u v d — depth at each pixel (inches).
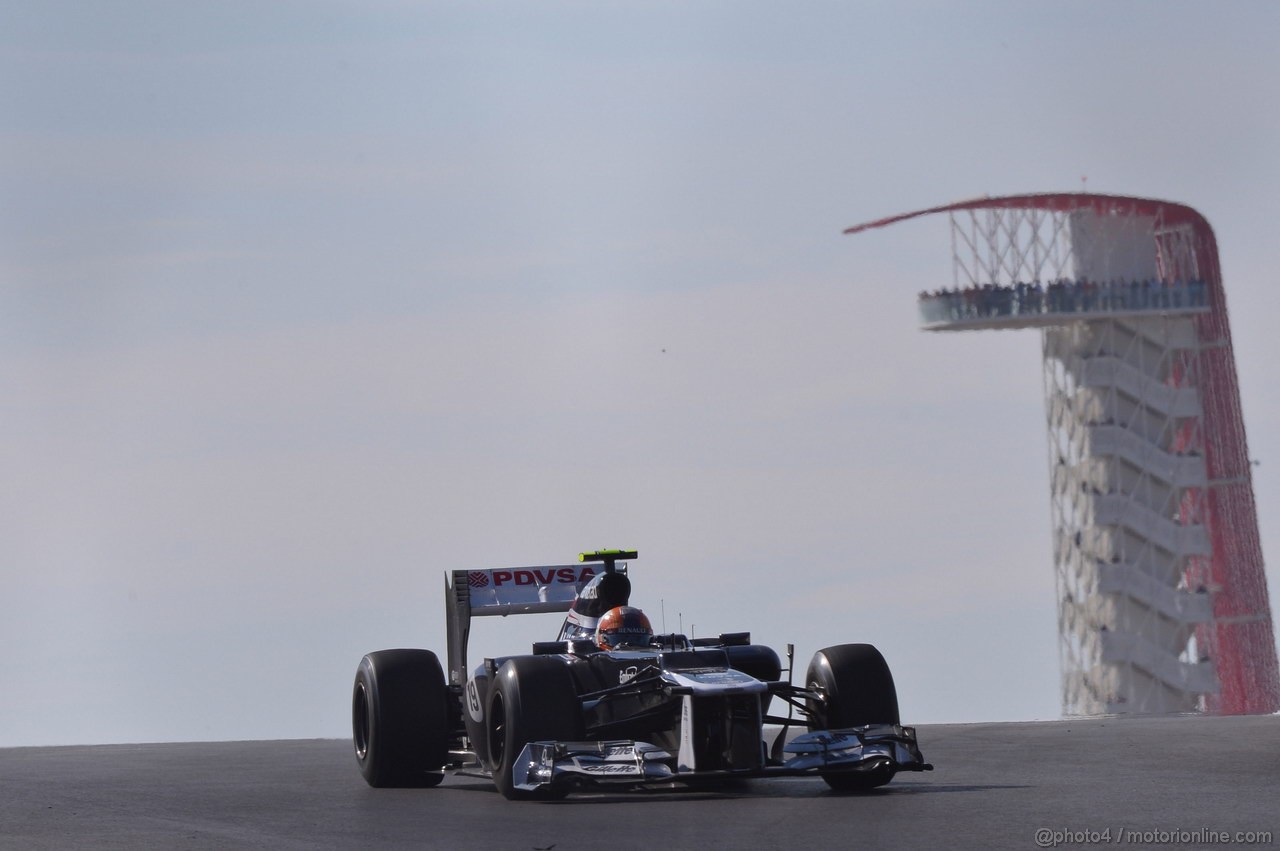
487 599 2326.5
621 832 1560.0
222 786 2260.1
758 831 1530.5
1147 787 1854.1
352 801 1990.7
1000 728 3218.5
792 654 2080.5
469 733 2161.7
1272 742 2495.1
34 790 2225.6
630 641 2087.8
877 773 1926.7
